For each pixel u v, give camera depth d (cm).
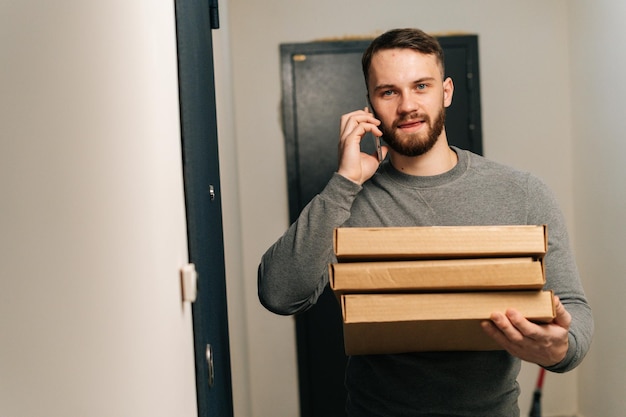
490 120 387
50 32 100
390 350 148
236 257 325
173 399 110
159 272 104
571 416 386
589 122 360
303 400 388
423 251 119
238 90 383
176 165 120
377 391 159
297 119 384
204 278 138
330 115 384
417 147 159
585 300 152
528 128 388
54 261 101
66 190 101
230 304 273
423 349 146
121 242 102
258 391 388
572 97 381
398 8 383
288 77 383
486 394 153
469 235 119
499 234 119
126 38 102
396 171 166
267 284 159
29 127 100
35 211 101
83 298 101
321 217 155
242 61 383
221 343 174
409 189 163
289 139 383
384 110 161
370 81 163
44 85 100
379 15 383
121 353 102
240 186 385
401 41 159
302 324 388
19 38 99
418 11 383
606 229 342
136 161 102
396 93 159
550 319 119
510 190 160
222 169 257
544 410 387
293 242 156
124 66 102
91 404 101
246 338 374
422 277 118
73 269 101
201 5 168
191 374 127
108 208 102
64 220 101
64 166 101
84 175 101
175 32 126
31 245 101
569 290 152
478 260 119
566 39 386
